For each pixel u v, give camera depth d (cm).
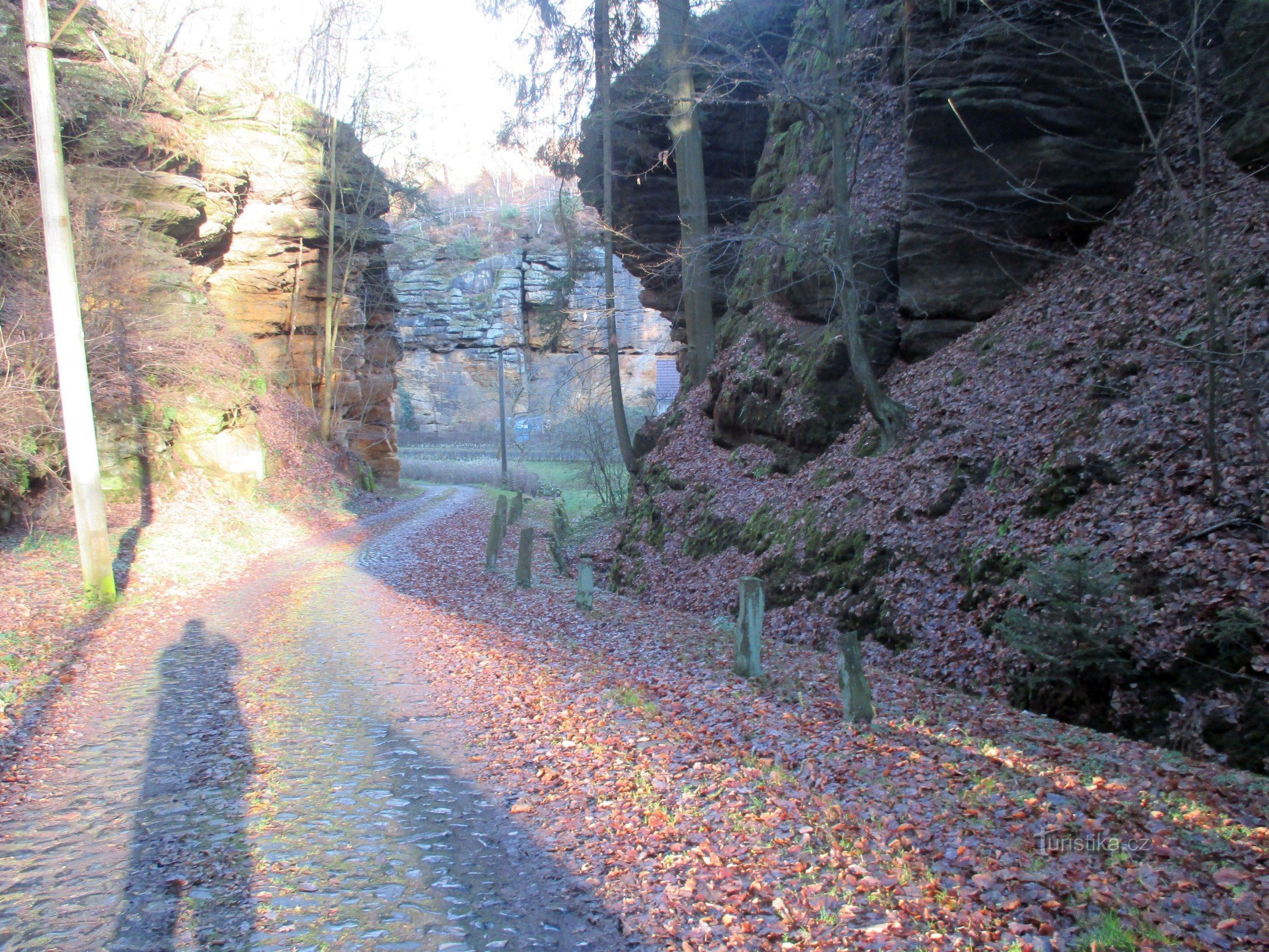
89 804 598
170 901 462
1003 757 671
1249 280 1051
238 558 1934
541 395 6331
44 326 1752
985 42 1434
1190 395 991
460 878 492
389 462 4494
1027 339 1366
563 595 1608
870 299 1658
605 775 646
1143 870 461
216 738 741
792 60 2050
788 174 2150
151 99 2625
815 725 758
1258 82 1258
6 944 418
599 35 2283
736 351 2034
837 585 1272
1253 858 475
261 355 3425
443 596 1550
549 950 417
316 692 896
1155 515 888
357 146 3691
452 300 6981
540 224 6925
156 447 2245
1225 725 685
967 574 1066
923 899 444
